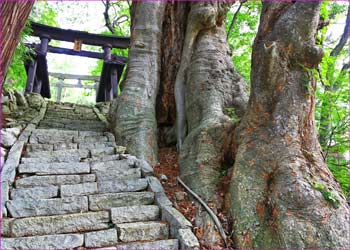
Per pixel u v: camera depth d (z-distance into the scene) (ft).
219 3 17.08
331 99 13.71
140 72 16.63
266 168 9.27
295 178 8.50
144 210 9.70
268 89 10.15
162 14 18.49
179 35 18.54
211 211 9.30
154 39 17.66
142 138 14.43
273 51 9.66
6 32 4.42
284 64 10.02
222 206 9.64
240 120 11.27
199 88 14.38
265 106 10.19
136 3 19.77
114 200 10.11
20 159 12.05
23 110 22.45
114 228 8.85
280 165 8.98
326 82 11.49
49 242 7.93
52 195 10.09
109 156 13.24
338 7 21.13
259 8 28.94
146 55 17.17
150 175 11.91
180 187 11.21
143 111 15.46
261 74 10.13
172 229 8.94
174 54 18.22
